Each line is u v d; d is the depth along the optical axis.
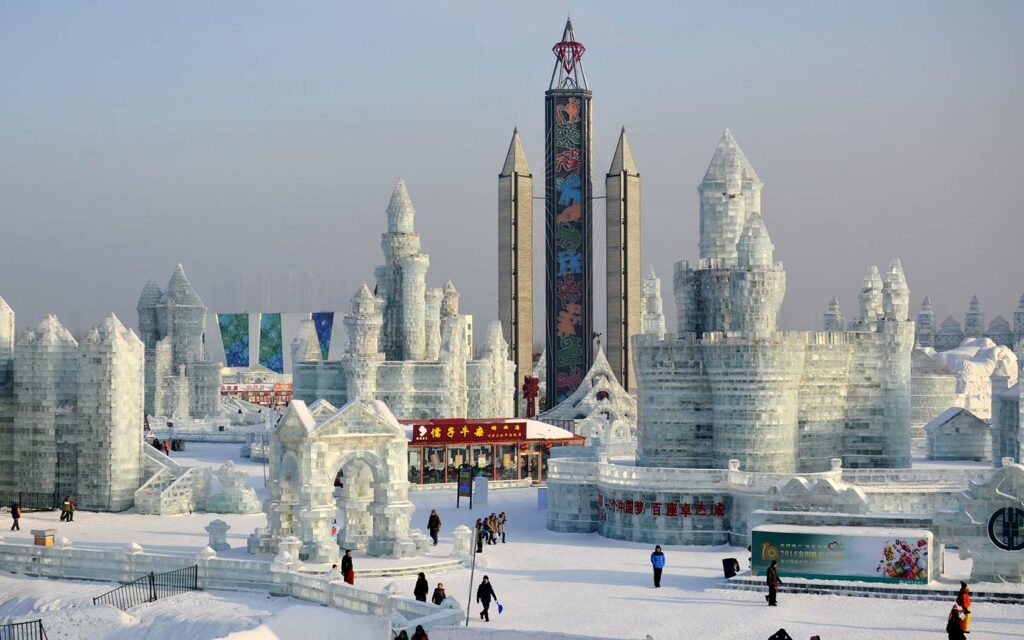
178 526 89.31
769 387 86.56
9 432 99.50
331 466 73.12
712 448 89.38
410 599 57.59
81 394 97.94
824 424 91.19
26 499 98.69
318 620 49.09
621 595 63.03
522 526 90.56
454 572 70.75
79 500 98.19
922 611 57.72
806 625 54.91
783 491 72.56
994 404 110.94
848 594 61.69
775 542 64.31
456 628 52.03
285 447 74.56
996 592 59.75
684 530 81.31
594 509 87.12
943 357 194.38
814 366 90.56
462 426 112.38
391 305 152.00
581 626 55.38
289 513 74.62
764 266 90.38
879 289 95.44
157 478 98.62
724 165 96.25
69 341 100.19
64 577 72.56
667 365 90.31
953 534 63.19
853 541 62.78
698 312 94.94
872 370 92.06
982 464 112.56
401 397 141.62
